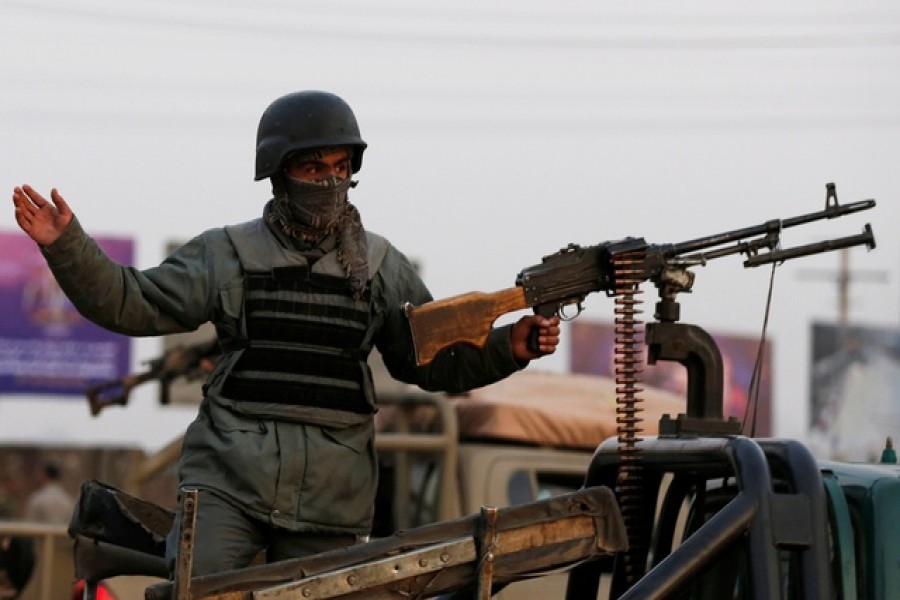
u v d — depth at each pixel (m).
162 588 6.19
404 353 7.90
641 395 15.09
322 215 7.54
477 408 14.29
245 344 7.49
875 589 6.47
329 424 7.47
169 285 7.50
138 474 15.19
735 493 7.17
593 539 6.67
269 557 7.50
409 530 6.47
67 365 56.19
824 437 75.69
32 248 55.19
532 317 7.60
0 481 39.72
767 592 6.17
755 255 7.60
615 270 7.49
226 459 7.34
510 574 6.55
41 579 14.77
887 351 76.62
